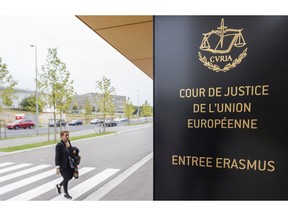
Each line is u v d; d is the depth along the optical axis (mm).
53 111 14219
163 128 2377
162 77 2377
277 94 1968
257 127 2029
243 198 2084
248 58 2062
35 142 13734
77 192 4906
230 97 2123
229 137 2131
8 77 15672
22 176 6371
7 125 26328
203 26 2227
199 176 2240
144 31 4352
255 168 2041
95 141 14656
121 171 6805
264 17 2014
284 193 1965
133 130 24859
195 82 2256
